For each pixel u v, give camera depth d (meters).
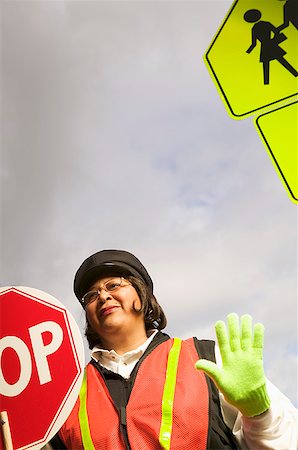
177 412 1.68
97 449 1.67
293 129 1.84
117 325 1.84
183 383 1.74
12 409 1.64
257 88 1.90
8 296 1.73
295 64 1.89
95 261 1.91
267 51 1.92
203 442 1.65
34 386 1.66
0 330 1.69
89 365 1.89
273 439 1.61
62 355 1.68
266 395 1.59
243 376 1.58
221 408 1.74
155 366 1.79
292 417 1.68
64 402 1.64
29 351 1.68
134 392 1.74
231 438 1.71
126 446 1.66
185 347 1.85
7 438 1.60
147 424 1.67
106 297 1.86
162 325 1.98
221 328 1.66
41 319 1.71
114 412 1.73
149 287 1.99
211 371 1.59
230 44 1.96
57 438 1.75
